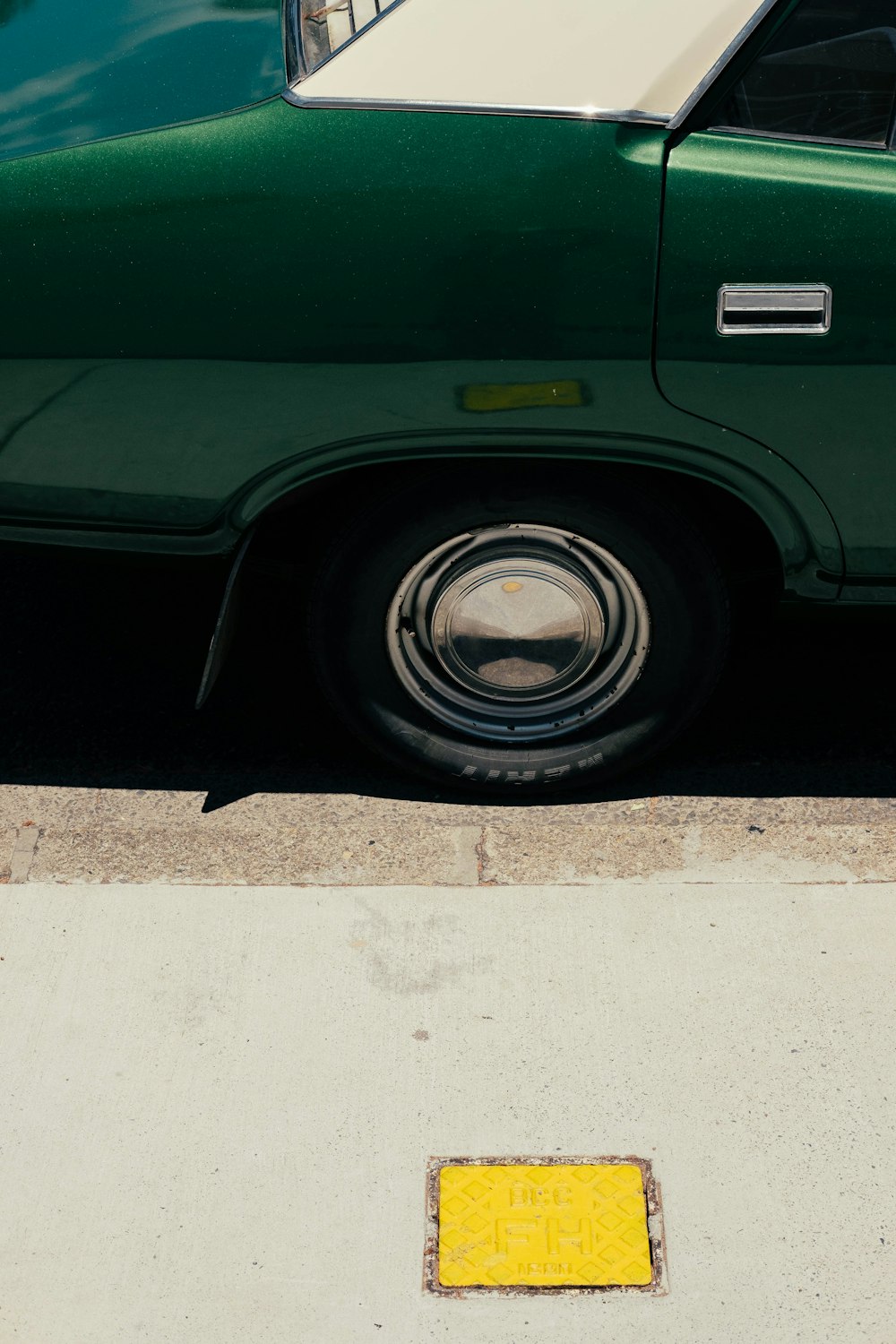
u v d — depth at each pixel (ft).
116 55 8.66
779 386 8.14
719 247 7.84
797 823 9.78
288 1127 7.84
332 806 9.98
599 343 7.98
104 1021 8.43
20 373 8.14
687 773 10.26
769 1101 7.97
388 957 8.82
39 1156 7.70
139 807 9.96
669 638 9.29
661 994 8.58
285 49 8.38
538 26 7.93
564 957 8.82
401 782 10.23
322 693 9.64
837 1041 8.29
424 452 8.41
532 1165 7.66
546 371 8.07
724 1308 7.02
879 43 7.79
